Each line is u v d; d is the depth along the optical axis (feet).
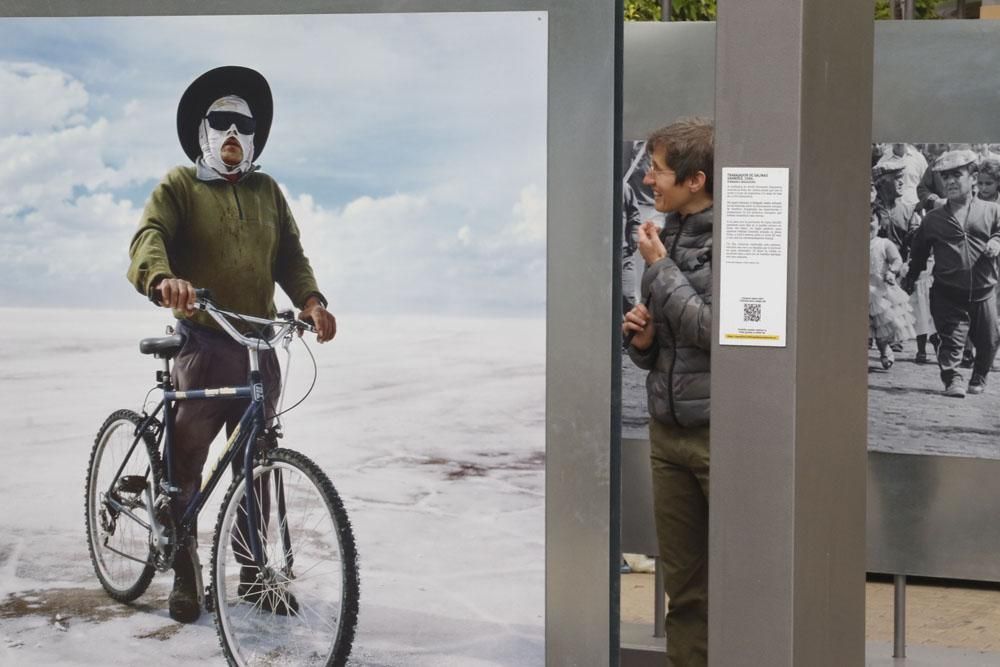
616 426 9.39
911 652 15.43
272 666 10.20
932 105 14.47
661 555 13.39
